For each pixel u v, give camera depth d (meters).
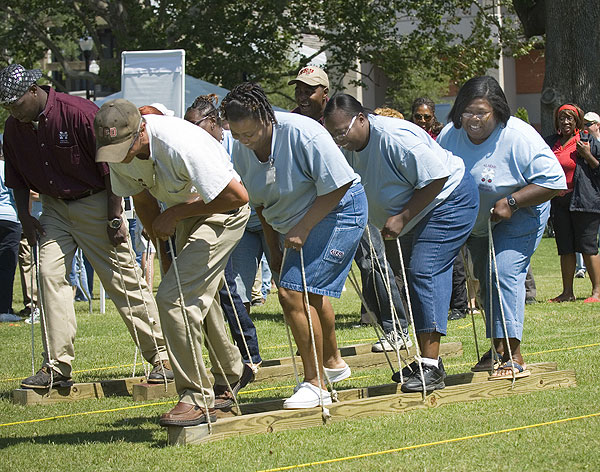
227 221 6.07
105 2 36.12
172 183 5.76
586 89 23.16
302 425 6.19
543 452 5.31
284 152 6.01
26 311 14.81
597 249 13.27
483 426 6.02
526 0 25.66
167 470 5.25
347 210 6.26
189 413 5.90
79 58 51.59
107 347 10.59
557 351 8.83
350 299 15.20
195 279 5.94
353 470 5.10
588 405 6.52
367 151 6.52
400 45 36.62
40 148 7.43
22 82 7.26
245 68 34.75
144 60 13.91
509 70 52.41
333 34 35.84
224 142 8.33
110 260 7.71
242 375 6.91
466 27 45.78
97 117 5.46
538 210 7.12
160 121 5.68
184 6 35.06
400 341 8.96
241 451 5.61
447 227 6.68
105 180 7.55
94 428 6.55
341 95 6.44
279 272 6.94
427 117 11.19
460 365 8.48
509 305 7.16
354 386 7.82
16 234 14.02
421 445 5.59
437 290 6.71
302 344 6.30
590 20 23.03
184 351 5.89
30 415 7.11
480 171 7.01
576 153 13.08
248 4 35.72
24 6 37.59
